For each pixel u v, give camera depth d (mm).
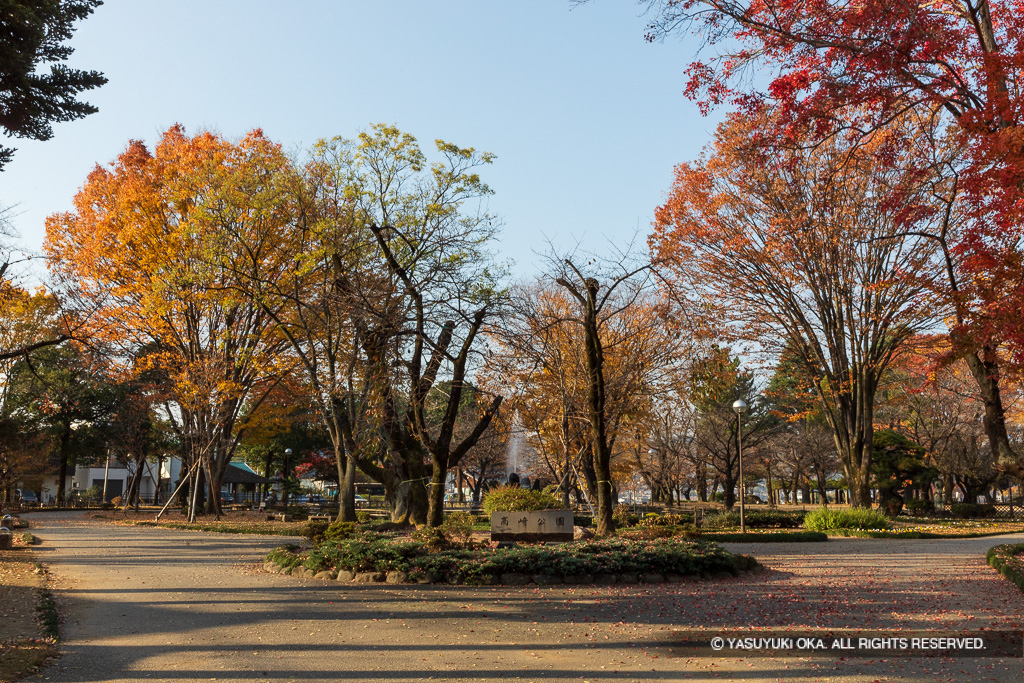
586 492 31688
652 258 26531
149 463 67625
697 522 29938
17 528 26453
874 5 12953
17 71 14852
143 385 37969
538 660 7402
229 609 10383
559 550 13648
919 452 38625
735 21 13406
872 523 26234
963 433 42188
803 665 7164
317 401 26859
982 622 9281
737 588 12398
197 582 13141
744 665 7172
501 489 24281
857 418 30391
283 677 6742
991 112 11664
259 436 37375
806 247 28391
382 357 20766
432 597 11406
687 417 42469
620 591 12023
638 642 8242
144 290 29719
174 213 29484
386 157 25531
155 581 13273
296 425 55531
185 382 30469
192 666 7148
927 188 21906
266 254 28078
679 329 26859
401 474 25844
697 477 46844
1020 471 14859
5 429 36281
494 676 6789
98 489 66375
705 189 29688
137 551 18922
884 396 47750
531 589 12219
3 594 11281
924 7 14641
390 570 13117
